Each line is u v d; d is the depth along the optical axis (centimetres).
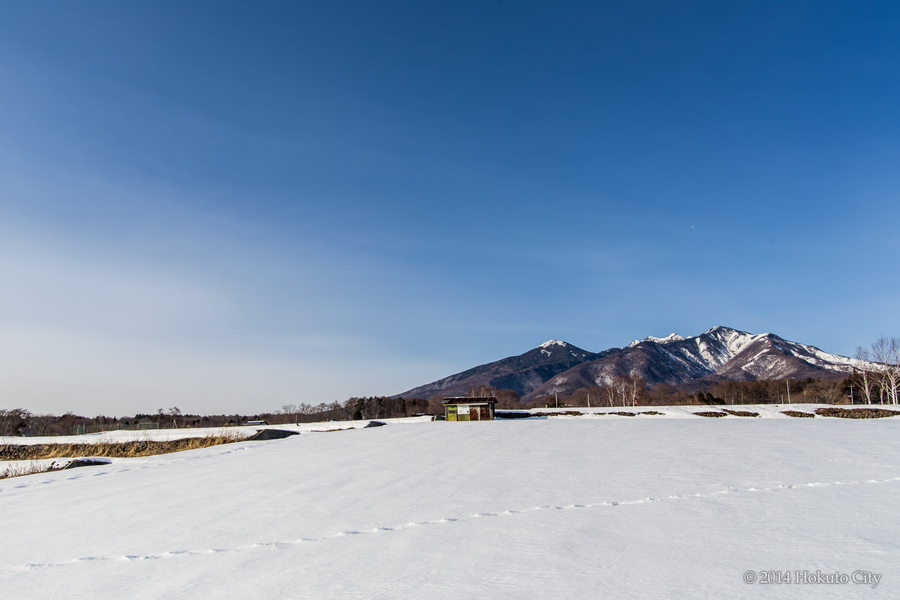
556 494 845
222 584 503
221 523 768
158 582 524
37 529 805
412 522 708
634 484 900
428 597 434
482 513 738
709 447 1380
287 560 568
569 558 520
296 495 956
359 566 532
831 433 1691
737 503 730
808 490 802
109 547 674
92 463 2069
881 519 617
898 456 1137
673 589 423
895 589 401
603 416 4034
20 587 536
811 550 509
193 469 1440
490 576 479
